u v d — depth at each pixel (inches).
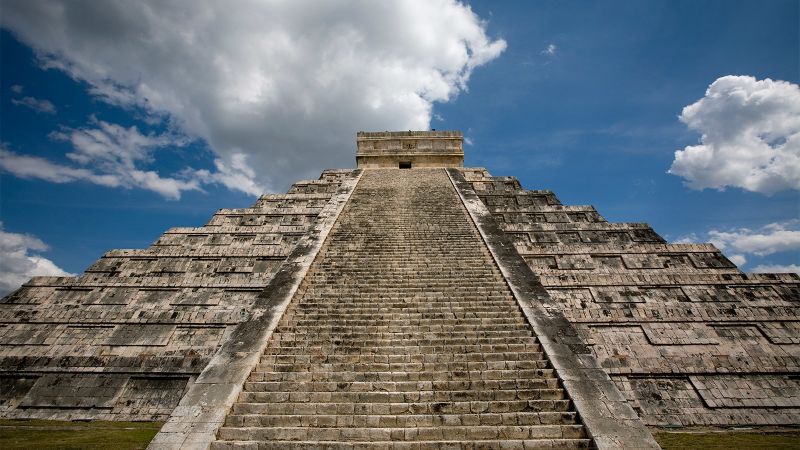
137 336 528.1
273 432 271.1
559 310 402.3
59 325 542.3
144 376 482.6
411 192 776.3
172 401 463.2
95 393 469.4
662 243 677.3
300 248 541.6
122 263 637.3
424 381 313.6
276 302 419.5
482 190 913.5
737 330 511.5
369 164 1082.1
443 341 362.6
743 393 449.7
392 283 461.1
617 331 511.5
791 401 443.5
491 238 566.6
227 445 261.4
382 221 636.7
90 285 595.5
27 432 382.0
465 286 455.5
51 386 475.2
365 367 331.3
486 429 269.4
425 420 278.4
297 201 823.7
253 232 704.4
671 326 514.6
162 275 617.0
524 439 263.7
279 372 327.3
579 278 577.6
